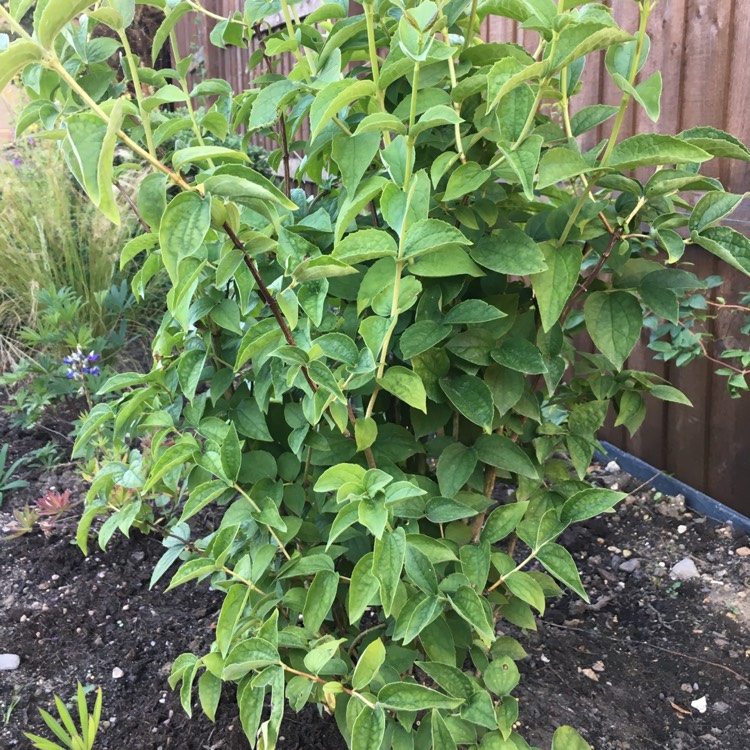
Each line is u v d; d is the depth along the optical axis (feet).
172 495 5.46
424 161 4.50
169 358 4.89
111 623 7.09
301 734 5.63
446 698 3.83
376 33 4.49
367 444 4.15
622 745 5.64
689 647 6.64
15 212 13.03
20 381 11.55
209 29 17.56
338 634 5.35
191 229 2.90
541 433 4.93
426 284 4.26
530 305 4.73
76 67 4.18
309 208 4.96
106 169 2.51
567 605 7.36
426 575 4.02
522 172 3.41
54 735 5.82
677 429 8.81
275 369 4.25
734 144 3.66
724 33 7.27
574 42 3.55
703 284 4.21
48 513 8.23
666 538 8.21
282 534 4.66
